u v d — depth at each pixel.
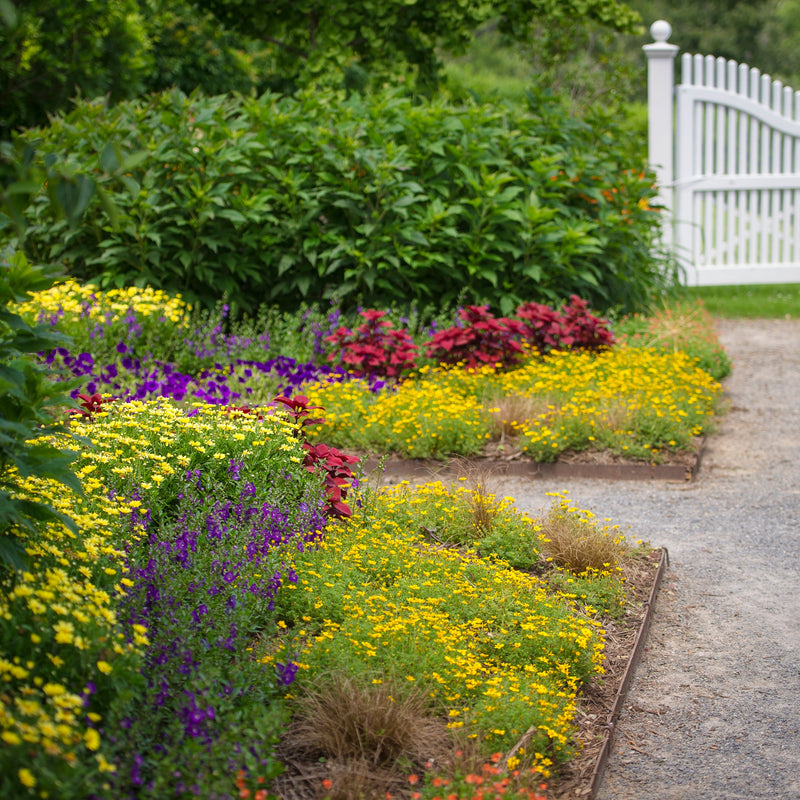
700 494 5.84
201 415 5.08
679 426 6.47
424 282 8.84
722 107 12.38
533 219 8.59
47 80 11.55
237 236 8.46
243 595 3.38
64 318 7.02
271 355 7.79
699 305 10.27
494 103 10.10
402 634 3.33
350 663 3.14
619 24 12.56
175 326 7.63
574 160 9.57
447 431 6.20
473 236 8.70
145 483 3.86
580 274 8.88
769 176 12.47
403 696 3.02
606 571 4.31
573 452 6.30
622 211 9.89
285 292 8.59
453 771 2.77
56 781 2.07
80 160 7.93
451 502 4.86
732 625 4.12
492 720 2.97
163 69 15.66
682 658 3.84
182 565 3.53
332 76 11.40
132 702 2.65
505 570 4.15
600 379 7.31
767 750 3.19
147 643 2.75
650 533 5.19
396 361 7.53
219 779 2.44
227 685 2.84
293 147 8.93
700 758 3.15
